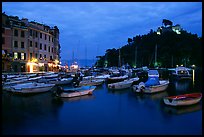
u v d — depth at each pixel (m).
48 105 19.81
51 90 28.98
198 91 29.98
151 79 28.62
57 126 13.62
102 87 34.06
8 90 26.86
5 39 49.56
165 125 14.07
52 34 67.69
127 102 21.47
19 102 21.09
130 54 144.12
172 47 126.31
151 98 23.80
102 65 164.75
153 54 127.38
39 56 59.81
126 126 13.78
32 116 15.90
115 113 16.98
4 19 50.16
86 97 24.38
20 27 52.72
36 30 58.50
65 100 22.36
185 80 47.00
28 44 55.19
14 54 51.81
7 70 49.41
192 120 15.24
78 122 14.51
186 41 132.25
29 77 36.50
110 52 160.50
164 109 18.41
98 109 18.36
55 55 71.19
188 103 19.47
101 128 13.34
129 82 32.78
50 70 64.56
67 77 40.94
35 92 26.03
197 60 116.19
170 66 118.19
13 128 13.13
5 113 16.77
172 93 27.69
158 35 148.62
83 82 33.81
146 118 15.68
